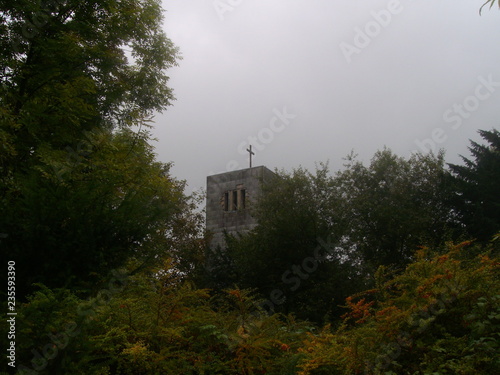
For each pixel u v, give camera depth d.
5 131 7.04
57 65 8.41
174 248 20.02
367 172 22.19
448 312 3.62
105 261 4.96
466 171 23.33
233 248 18.92
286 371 3.82
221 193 29.66
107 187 5.29
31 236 4.44
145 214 5.39
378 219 20.02
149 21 10.52
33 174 5.06
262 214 19.31
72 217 4.73
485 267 3.79
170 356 3.66
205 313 4.29
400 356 3.49
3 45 8.28
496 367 3.04
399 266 18.69
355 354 3.46
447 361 3.17
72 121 7.92
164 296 4.07
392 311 3.61
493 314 3.34
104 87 10.04
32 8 7.70
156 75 11.93
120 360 3.37
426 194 21.48
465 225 20.72
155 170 8.63
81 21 8.91
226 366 3.73
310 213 17.36
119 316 3.75
